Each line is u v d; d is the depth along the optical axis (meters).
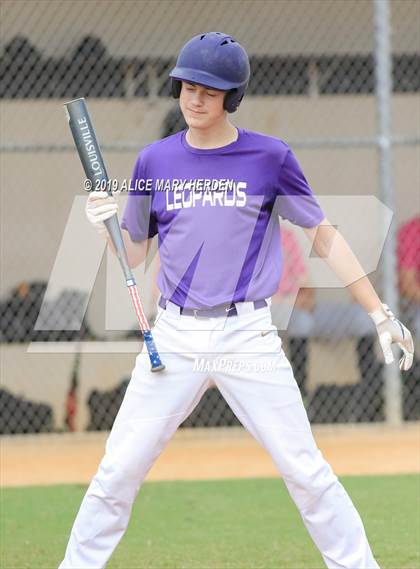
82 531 11.25
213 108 10.95
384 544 15.44
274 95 29.97
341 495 11.16
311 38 29.83
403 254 26.45
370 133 30.23
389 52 25.28
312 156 30.09
